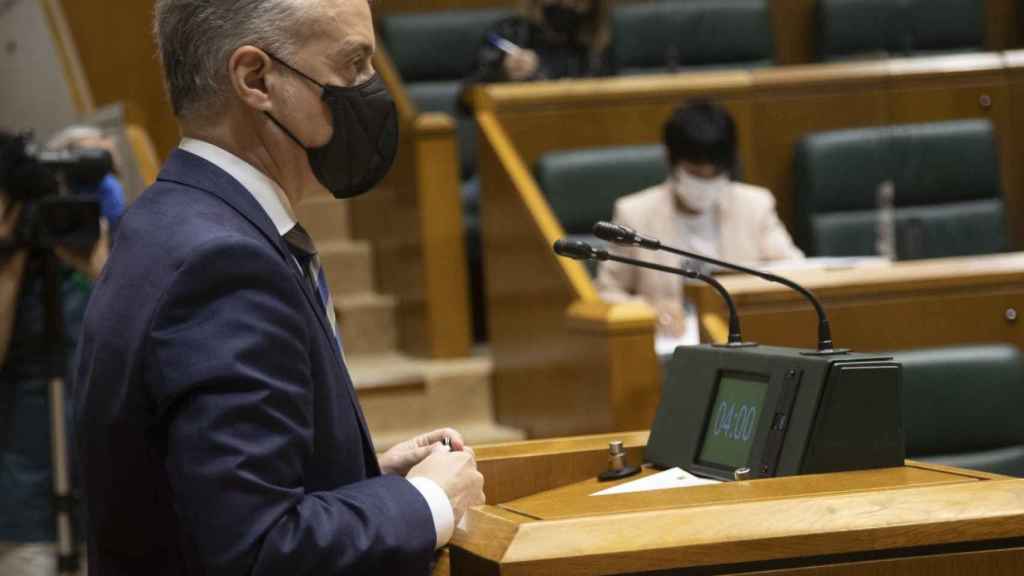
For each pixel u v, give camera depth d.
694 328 13.89
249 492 4.38
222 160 5.10
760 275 5.90
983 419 9.35
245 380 4.46
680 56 19.78
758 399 5.71
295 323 4.65
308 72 5.06
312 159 5.17
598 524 4.60
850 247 16.44
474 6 23.72
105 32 22.34
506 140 16.02
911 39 20.98
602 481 6.07
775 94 17.06
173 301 4.55
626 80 16.66
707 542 4.55
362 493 4.70
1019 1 22.69
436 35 21.30
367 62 5.21
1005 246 16.77
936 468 5.38
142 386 4.60
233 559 4.34
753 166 17.03
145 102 22.48
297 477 4.55
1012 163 17.67
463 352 17.36
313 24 5.05
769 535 4.60
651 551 4.52
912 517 4.71
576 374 13.41
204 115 5.13
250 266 4.61
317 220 20.59
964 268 10.64
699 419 6.02
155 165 16.39
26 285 10.11
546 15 18.48
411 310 18.00
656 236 14.36
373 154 5.22
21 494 10.03
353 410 5.03
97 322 4.77
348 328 18.61
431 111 20.95
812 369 5.45
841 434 5.37
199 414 4.43
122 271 4.77
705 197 14.34
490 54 18.19
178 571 4.82
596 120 16.45
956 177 16.78
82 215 9.94
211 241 4.61
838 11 21.09
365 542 4.54
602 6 18.70
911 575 4.71
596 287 14.59
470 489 5.03
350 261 19.77
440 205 17.27
